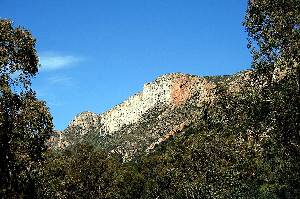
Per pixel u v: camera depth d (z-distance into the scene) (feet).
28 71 92.48
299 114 75.25
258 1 80.43
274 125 77.61
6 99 86.69
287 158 78.79
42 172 93.20
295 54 73.67
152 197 311.06
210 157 161.68
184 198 179.63
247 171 151.33
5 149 85.97
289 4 78.18
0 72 88.69
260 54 79.82
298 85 74.59
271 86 79.15
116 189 184.85
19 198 89.61
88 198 169.89
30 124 88.84
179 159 175.52
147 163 346.13
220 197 160.56
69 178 162.09
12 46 91.71
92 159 175.01
